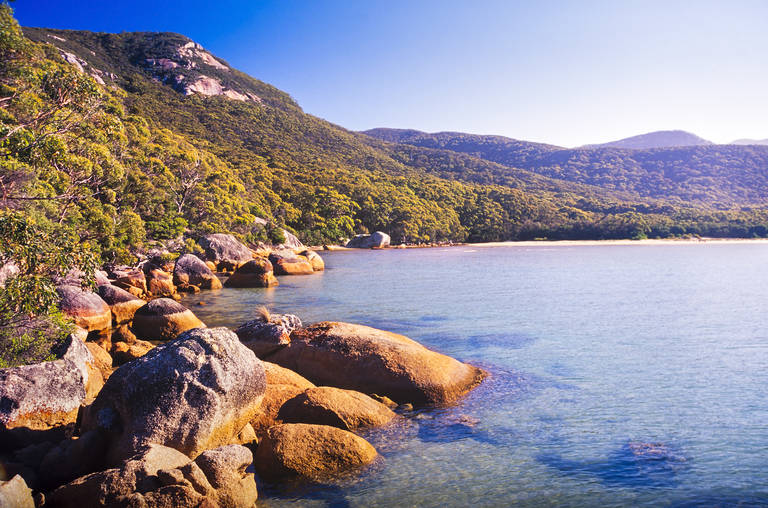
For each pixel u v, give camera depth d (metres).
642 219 135.88
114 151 54.56
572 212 148.88
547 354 18.05
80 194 32.91
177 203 71.81
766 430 11.17
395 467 9.50
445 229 129.75
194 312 27.14
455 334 21.42
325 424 11.12
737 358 17.56
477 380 14.73
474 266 61.78
